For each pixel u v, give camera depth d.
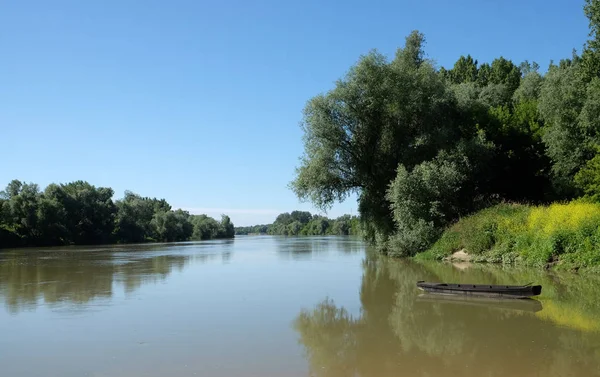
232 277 23.77
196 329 12.03
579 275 19.00
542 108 35.16
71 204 89.50
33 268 30.77
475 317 12.93
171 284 21.16
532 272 20.52
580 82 32.16
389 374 8.36
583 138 31.47
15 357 9.74
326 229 172.38
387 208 36.47
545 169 36.84
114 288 20.03
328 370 8.64
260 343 10.62
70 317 13.80
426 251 29.61
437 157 32.03
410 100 33.84
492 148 33.69
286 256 40.47
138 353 9.88
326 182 36.84
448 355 9.43
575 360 8.79
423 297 16.50
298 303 15.73
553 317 12.44
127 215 104.69
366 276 23.05
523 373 8.16
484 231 26.17
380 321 12.84
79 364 9.20
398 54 39.47
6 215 75.38
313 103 35.44
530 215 25.14
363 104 34.94
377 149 37.06
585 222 20.56
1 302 16.61
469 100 38.69
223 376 8.34
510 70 65.38
